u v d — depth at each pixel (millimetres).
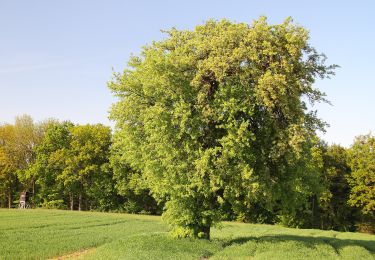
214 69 26391
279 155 27781
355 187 69625
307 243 28391
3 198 93188
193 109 27938
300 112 27094
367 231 70938
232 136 25969
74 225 45500
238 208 30188
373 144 69688
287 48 26500
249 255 23406
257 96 26453
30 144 94062
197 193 28328
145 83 27844
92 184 86375
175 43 30812
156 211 87250
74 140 87250
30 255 24500
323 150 75188
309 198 73188
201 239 28812
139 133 30375
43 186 88375
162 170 28562
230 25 28266
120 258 21219
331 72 28828
